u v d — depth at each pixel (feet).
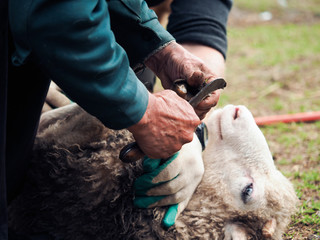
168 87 5.86
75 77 4.27
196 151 6.32
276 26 29.43
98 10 4.26
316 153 10.92
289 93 16.47
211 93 5.56
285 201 6.61
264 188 6.51
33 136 6.07
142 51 5.65
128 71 4.57
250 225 6.53
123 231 6.25
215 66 7.34
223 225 6.51
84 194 6.17
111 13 5.33
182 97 5.34
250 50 23.11
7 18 4.50
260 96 16.14
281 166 10.35
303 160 10.59
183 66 5.52
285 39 25.75
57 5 4.02
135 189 6.03
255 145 6.76
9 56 5.18
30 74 5.41
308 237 7.43
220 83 5.32
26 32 4.13
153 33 5.51
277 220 6.58
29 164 6.45
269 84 17.51
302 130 12.62
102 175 6.09
